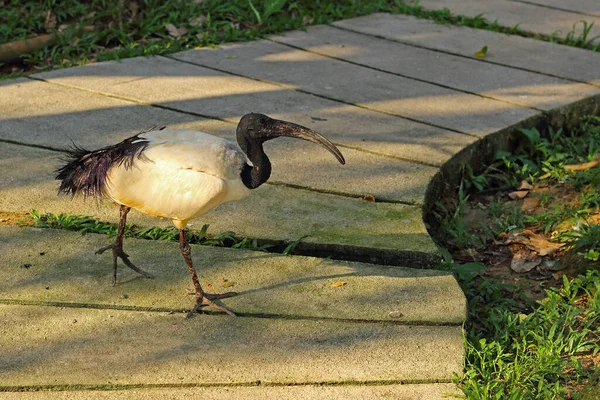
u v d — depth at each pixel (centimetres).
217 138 545
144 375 484
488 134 830
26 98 866
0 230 627
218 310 547
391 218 673
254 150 555
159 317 540
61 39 1024
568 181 795
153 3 1123
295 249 632
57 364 490
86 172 539
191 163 519
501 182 828
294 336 526
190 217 534
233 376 487
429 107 894
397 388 484
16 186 689
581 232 676
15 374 480
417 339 527
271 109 867
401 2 1245
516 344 538
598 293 600
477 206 782
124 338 517
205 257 611
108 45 1053
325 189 713
